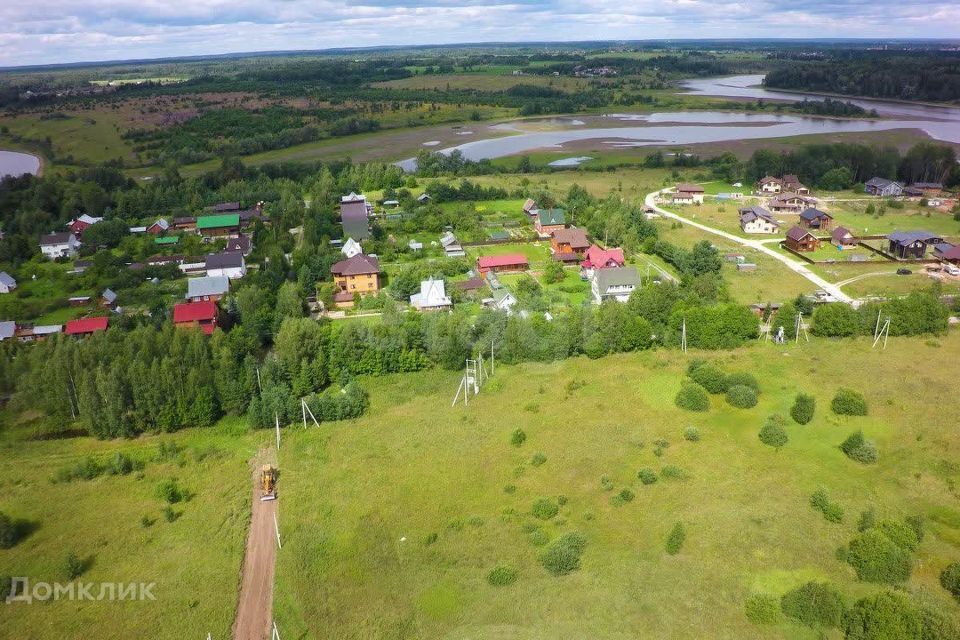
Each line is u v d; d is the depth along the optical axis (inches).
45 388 3095.5
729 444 2842.0
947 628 1787.6
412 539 2340.1
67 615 2049.7
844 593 2043.6
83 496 2625.5
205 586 2149.4
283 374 3336.6
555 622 1972.2
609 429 2979.8
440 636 1943.9
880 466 2657.5
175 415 3068.4
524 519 2422.5
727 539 2279.8
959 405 3085.6
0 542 2351.1
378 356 3526.1
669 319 3848.4
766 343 3816.4
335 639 1939.0
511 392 3351.4
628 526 2367.1
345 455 2844.5
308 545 2316.7
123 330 3764.8
